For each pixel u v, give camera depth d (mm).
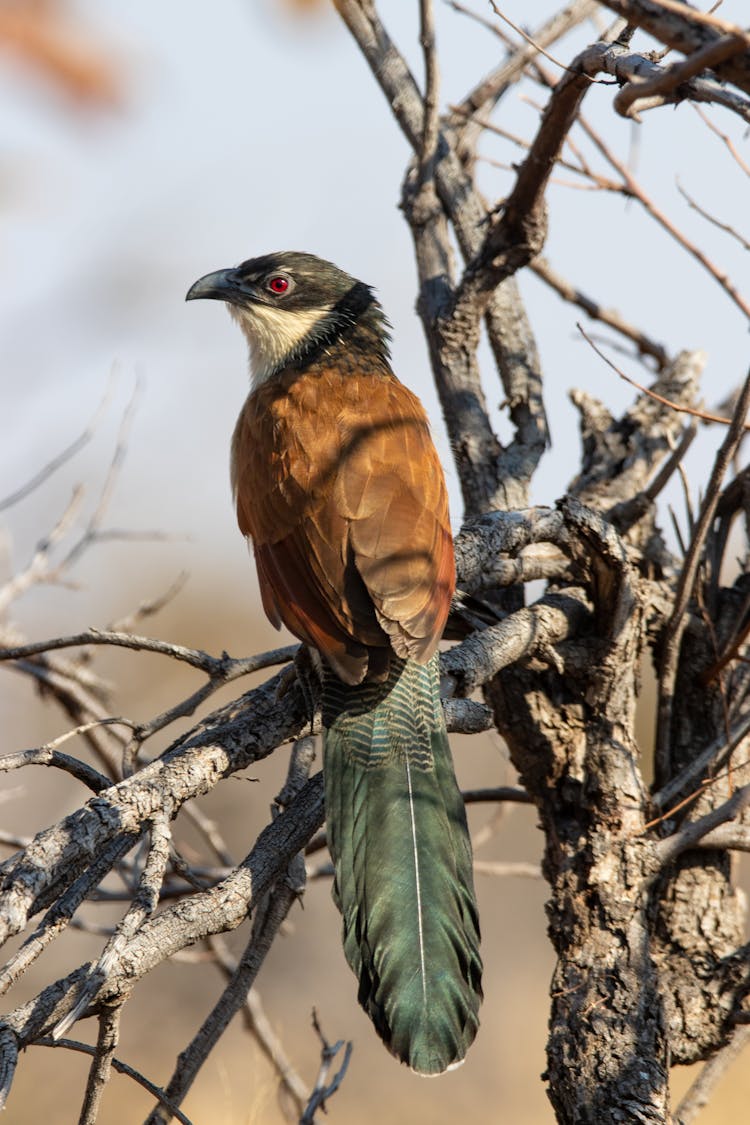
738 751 8188
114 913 14273
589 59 7023
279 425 8031
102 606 23516
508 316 9836
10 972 4695
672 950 7625
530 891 21500
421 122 10211
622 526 8672
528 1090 17922
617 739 7672
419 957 6070
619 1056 6660
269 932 6465
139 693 21906
